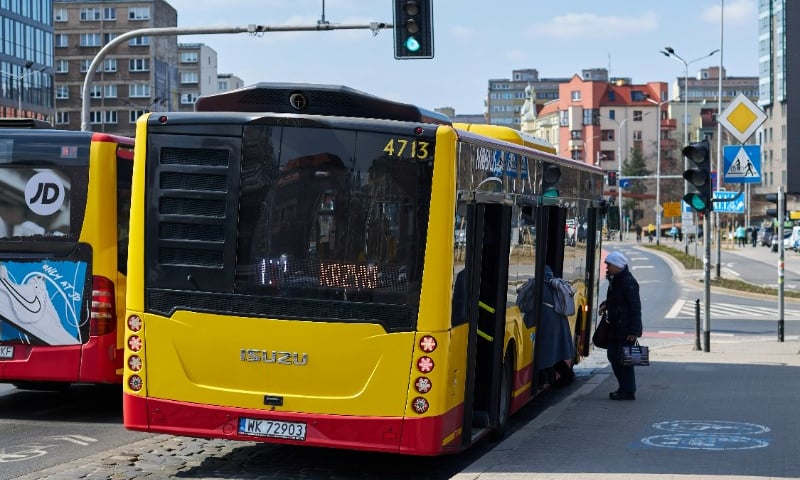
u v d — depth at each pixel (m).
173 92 152.38
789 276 55.16
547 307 14.28
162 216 9.98
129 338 10.05
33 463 10.77
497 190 11.15
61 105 141.75
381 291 9.53
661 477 9.51
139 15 141.75
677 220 157.00
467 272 10.13
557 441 11.62
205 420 9.84
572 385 17.94
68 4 141.62
